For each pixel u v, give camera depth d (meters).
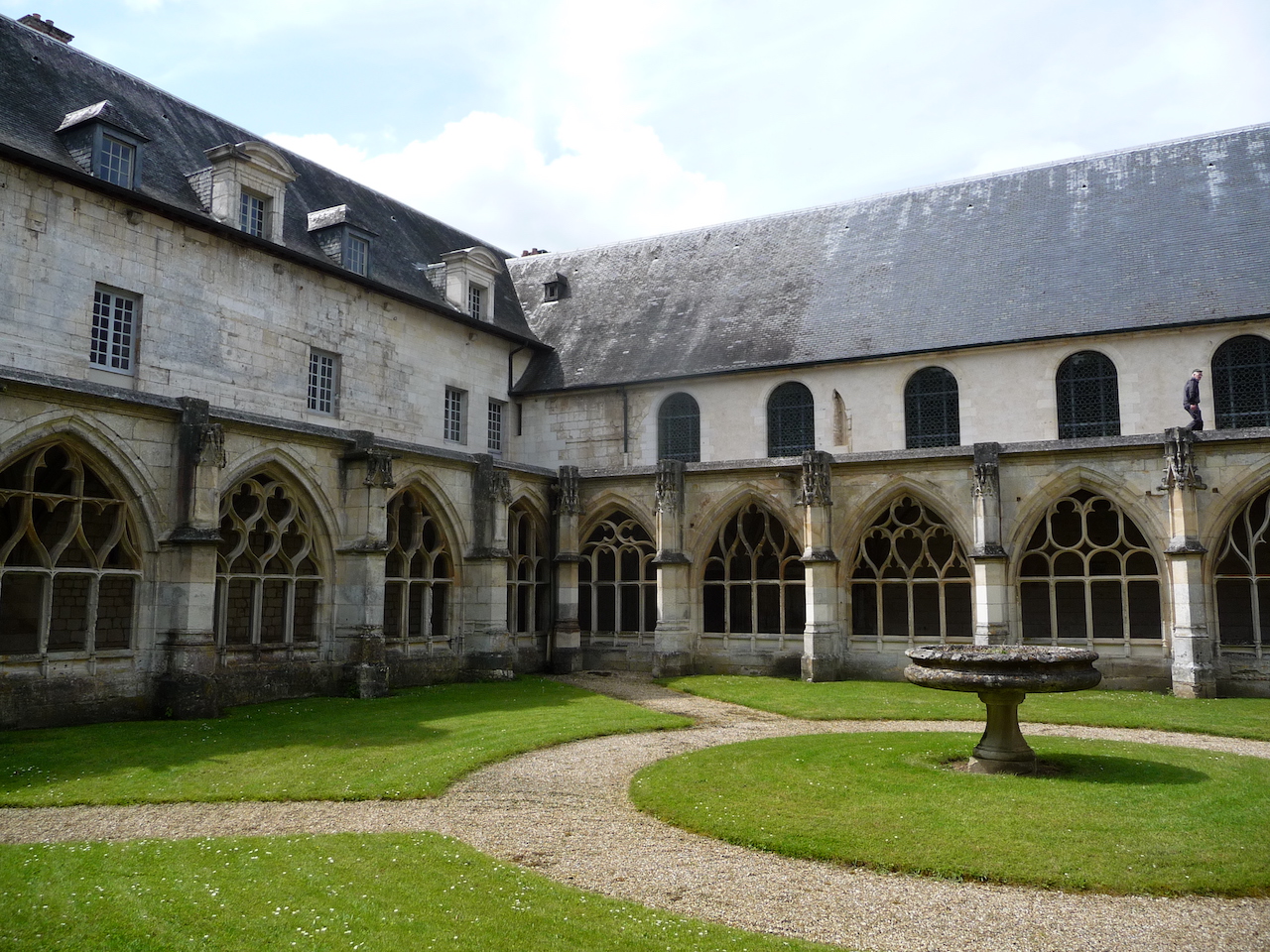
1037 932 6.08
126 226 18.14
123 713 14.16
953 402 23.41
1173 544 17.58
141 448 14.56
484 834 8.24
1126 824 8.10
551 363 28.53
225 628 15.85
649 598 26.06
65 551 16.88
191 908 6.23
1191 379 19.28
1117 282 22.67
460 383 26.06
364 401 22.94
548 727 13.41
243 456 16.16
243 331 20.17
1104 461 18.69
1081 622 24.61
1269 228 22.05
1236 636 22.95
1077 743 12.16
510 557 20.97
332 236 22.75
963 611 25.56
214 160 20.19
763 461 21.23
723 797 9.23
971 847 7.57
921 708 15.67
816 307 26.08
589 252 32.50
